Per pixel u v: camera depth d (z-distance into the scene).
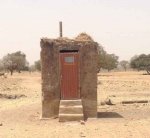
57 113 20.62
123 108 25.09
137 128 17.22
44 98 20.61
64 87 20.55
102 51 95.00
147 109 24.41
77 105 20.09
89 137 15.43
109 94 36.56
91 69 20.52
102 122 19.19
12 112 23.73
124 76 72.12
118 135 15.66
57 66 20.61
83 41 20.59
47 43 20.61
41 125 18.81
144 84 48.16
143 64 114.81
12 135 16.31
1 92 39.16
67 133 16.42
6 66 115.88
